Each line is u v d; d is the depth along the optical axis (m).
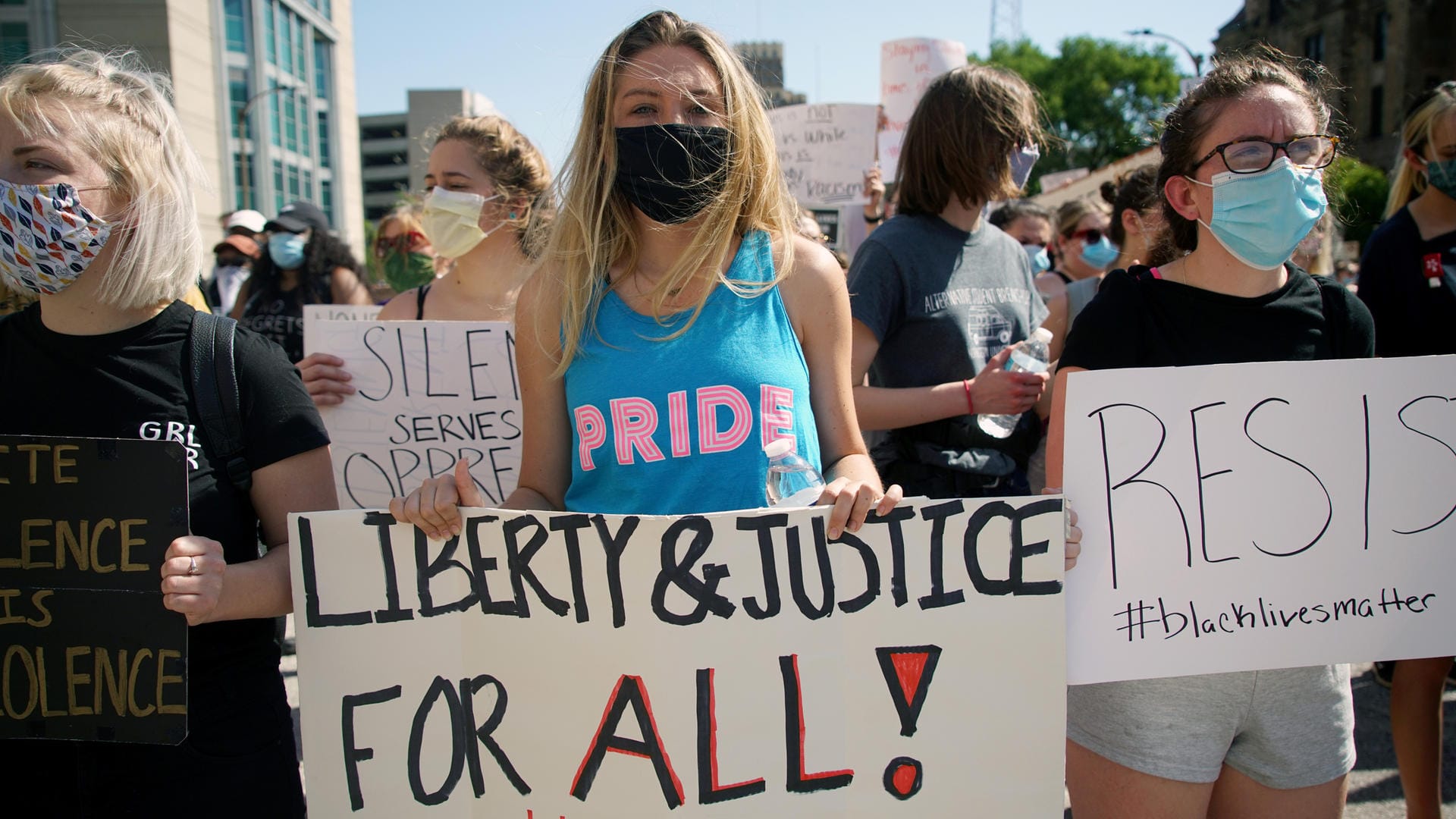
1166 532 1.77
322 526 1.64
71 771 1.56
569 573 1.61
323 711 1.66
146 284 1.56
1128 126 50.94
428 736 1.66
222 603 1.53
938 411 2.54
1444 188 2.68
